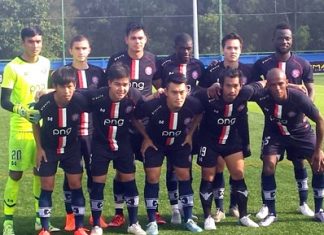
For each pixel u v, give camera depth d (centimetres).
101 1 4094
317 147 606
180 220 635
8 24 3709
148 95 640
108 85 583
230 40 637
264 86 607
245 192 613
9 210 594
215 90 585
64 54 3362
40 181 589
